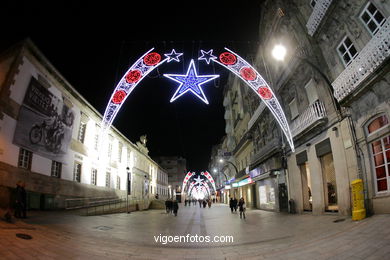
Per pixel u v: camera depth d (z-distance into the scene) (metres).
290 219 14.54
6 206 12.62
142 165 41.34
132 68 13.27
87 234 9.32
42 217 12.54
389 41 8.48
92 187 22.73
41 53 15.20
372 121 10.48
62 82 17.98
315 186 15.10
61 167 18.06
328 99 13.48
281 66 19.02
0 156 12.45
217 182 77.44
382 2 9.25
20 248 6.09
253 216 18.73
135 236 9.70
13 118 13.43
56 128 17.50
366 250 5.82
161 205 36.81
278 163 20.80
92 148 23.20
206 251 7.32
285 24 17.30
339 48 12.23
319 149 14.66
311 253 6.25
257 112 25.16
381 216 9.16
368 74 9.56
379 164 10.27
